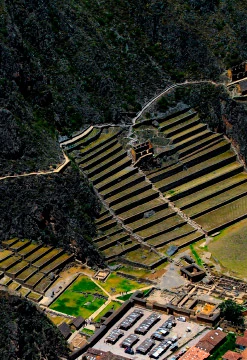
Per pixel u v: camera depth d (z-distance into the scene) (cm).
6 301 17050
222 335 17938
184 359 17238
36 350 16888
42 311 18300
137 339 18162
